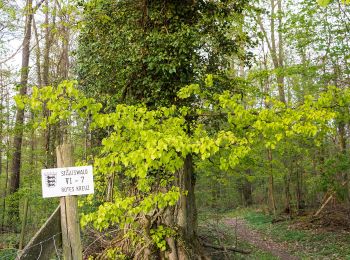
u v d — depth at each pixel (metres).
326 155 14.87
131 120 4.24
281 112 5.02
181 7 7.79
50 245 3.12
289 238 13.28
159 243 6.52
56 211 3.22
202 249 7.55
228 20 8.62
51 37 13.94
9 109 11.70
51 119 4.05
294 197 19.94
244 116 4.83
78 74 9.59
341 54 10.84
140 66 7.47
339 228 13.96
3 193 16.50
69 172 3.19
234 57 11.02
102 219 4.08
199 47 7.71
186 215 7.37
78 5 8.56
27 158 15.83
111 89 8.18
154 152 3.70
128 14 7.85
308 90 12.49
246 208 22.92
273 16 10.86
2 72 12.48
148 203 4.50
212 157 8.16
